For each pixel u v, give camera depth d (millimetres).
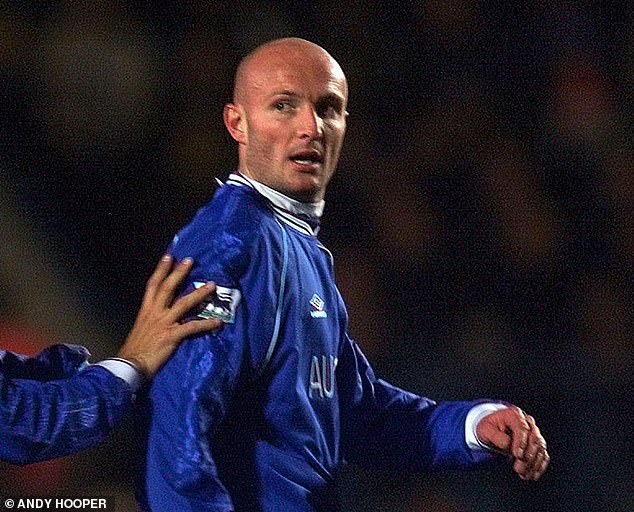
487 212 28109
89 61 26656
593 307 27453
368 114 29562
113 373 11562
